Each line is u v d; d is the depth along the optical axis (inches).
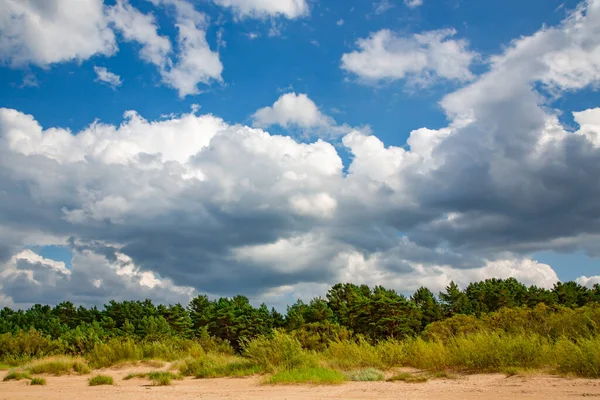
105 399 406.9
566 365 479.2
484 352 558.6
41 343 1162.6
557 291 3732.8
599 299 3533.5
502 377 485.1
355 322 2812.5
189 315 3796.8
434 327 1239.5
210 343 1189.1
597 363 451.2
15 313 3526.1
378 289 3767.2
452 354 607.8
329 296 3769.7
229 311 3166.8
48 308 4055.1
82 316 3809.1
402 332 2514.8
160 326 2992.1
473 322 1191.6
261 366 643.5
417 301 3516.2
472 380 478.9
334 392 423.8
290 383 511.5
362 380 525.0
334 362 679.1
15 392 493.0
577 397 330.0
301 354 650.8
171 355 964.6
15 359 1023.6
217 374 649.0
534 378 455.2
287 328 3065.9
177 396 420.8
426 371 584.4
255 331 3097.9
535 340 574.6
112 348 914.7
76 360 863.7
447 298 3457.2
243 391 457.4
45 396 443.2
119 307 3727.9
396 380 509.7
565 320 763.4
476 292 3654.0
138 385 560.7
